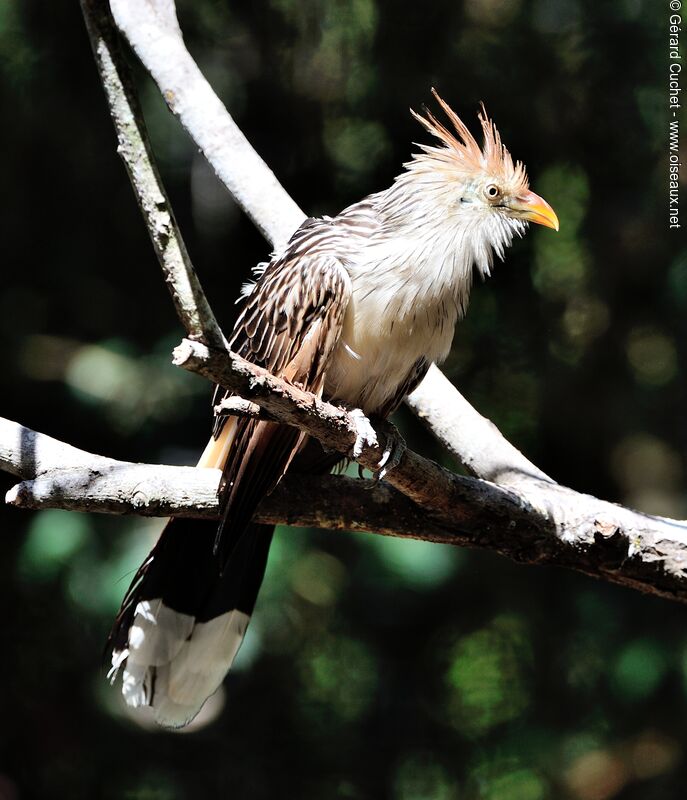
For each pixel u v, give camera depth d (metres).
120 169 11.91
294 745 12.25
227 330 12.09
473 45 11.67
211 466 6.14
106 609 10.34
